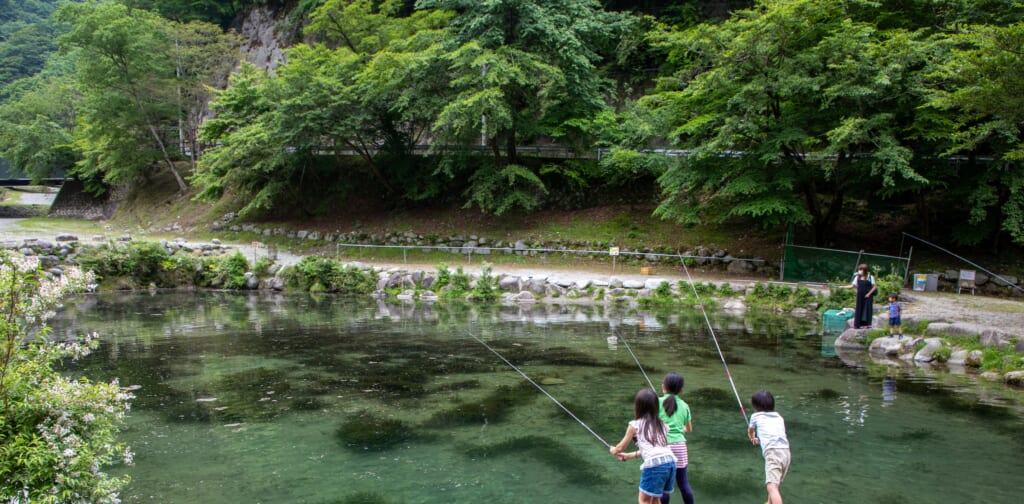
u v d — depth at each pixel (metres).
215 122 25.95
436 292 18.48
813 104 16.47
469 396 8.30
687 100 18.16
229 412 7.62
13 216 42.00
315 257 20.80
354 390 8.63
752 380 8.93
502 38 20.80
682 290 16.83
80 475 4.29
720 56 16.00
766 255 18.67
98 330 13.29
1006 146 14.44
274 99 23.47
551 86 20.09
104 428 4.73
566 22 21.78
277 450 6.33
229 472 5.76
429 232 23.73
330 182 28.28
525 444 6.50
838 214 18.27
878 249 18.02
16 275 4.43
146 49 31.05
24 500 3.84
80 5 31.28
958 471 5.62
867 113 15.30
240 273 20.78
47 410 4.37
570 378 9.15
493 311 15.84
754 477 5.56
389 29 26.48
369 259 22.58
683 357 10.48
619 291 17.31
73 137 40.31
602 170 23.58
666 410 4.73
